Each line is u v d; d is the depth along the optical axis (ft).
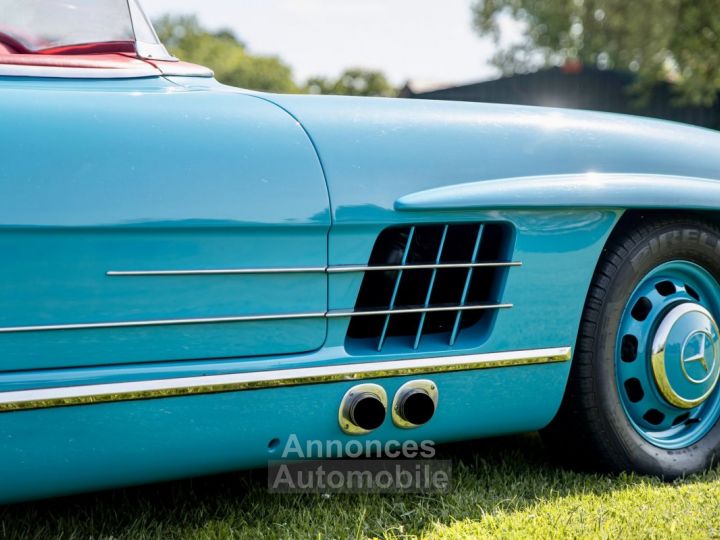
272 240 5.35
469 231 6.23
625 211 6.81
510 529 5.74
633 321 6.98
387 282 6.05
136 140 5.11
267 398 5.43
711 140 7.46
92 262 4.91
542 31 71.46
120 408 5.05
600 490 6.66
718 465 7.34
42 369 4.90
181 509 6.14
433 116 6.18
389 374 5.77
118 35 6.17
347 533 5.71
